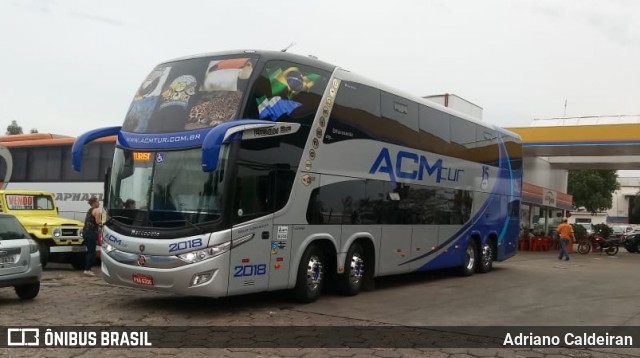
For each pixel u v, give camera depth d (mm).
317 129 10328
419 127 13344
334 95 10773
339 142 10836
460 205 15039
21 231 9961
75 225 15148
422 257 13375
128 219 9312
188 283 8516
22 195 15523
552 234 33406
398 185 12523
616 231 46219
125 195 9516
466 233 15391
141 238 8953
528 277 15836
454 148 14805
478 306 10336
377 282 13938
